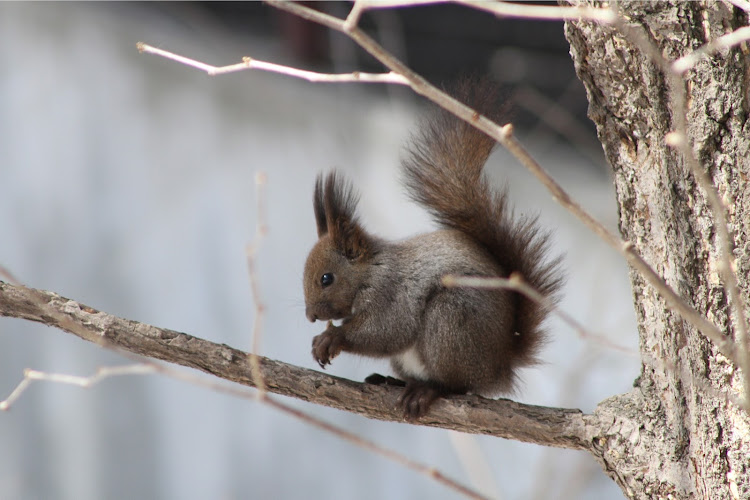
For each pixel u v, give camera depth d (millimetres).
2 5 16250
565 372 11039
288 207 14945
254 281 3545
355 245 6926
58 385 13422
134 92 15781
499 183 14203
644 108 4738
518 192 14453
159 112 15672
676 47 4484
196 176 15203
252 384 5496
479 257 6586
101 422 13352
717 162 4465
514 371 6695
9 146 15195
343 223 7027
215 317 14141
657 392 5008
